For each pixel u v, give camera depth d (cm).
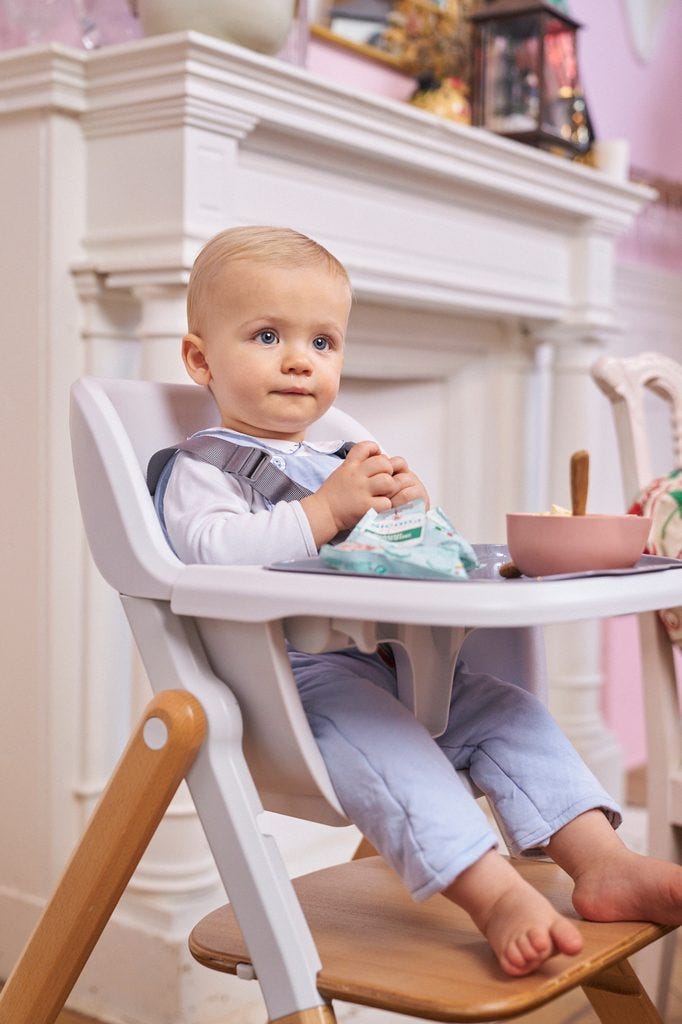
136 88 151
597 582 81
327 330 106
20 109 156
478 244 203
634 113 295
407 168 183
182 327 153
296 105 160
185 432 111
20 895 163
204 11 158
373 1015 159
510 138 221
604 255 233
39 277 158
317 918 96
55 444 159
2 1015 96
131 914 156
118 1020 155
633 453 155
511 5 221
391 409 221
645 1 295
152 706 89
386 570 84
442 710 97
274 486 104
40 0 171
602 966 85
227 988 156
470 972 84
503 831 97
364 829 88
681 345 306
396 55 222
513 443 235
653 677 138
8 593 164
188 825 155
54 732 161
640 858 91
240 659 90
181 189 149
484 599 76
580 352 233
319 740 91
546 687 110
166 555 91
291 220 167
